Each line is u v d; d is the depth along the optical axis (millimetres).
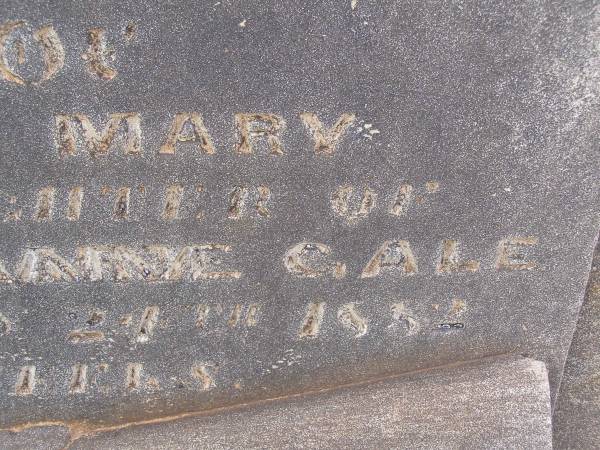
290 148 744
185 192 750
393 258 786
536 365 810
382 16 711
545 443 799
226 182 750
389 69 726
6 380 791
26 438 795
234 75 719
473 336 816
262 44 713
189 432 790
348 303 797
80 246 758
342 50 719
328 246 777
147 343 793
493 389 799
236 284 783
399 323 807
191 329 793
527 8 714
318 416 792
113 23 698
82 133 725
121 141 730
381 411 792
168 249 766
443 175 760
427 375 811
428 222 775
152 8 697
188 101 723
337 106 734
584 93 737
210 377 807
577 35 721
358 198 764
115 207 749
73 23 696
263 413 797
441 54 724
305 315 798
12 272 760
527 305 810
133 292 777
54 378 795
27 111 715
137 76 713
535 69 730
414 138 748
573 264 797
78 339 787
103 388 801
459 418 794
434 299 803
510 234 784
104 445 787
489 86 734
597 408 891
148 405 809
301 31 711
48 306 774
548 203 774
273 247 774
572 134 751
